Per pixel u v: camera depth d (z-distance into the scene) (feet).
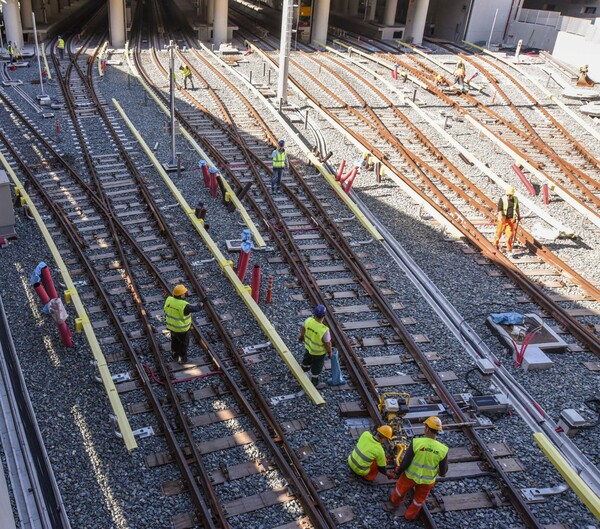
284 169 61.57
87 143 66.49
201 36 139.03
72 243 45.52
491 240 50.62
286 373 33.60
